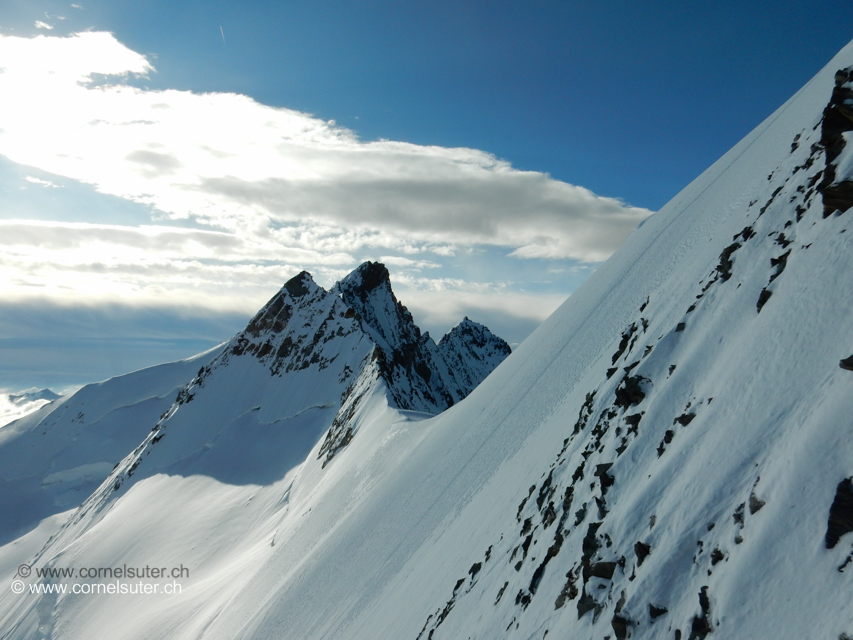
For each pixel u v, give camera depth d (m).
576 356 28.66
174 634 50.75
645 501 10.88
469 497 26.59
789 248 13.30
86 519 109.75
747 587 7.35
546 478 18.30
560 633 10.64
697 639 7.57
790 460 7.98
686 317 16.11
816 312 10.20
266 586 44.84
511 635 12.48
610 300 31.59
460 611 16.61
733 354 12.08
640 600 8.93
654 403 13.87
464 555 20.78
